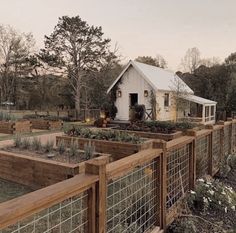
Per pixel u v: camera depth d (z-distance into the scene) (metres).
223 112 24.92
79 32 26.66
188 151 4.50
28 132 13.60
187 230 3.45
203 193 4.36
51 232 3.06
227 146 7.56
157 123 12.47
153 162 3.28
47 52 27.09
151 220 3.27
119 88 20.45
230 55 37.53
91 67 27.41
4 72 32.44
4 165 5.75
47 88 32.31
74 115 23.89
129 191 3.28
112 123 17.70
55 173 5.10
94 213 2.13
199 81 30.88
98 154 6.21
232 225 3.89
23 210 1.47
